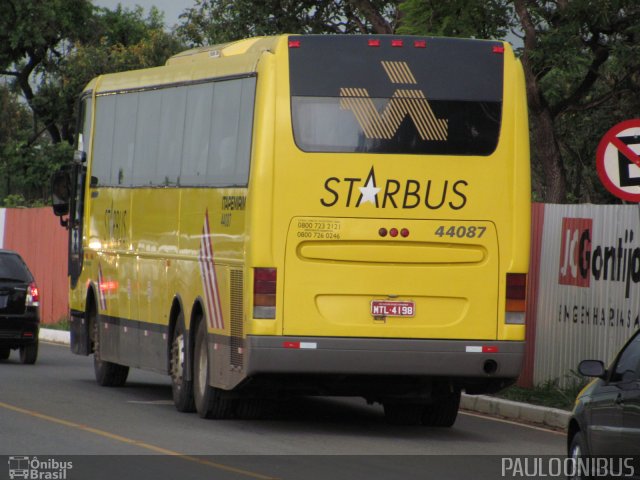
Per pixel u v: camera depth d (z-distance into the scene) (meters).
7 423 36.00
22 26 125.50
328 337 34.78
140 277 45.53
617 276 43.47
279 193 34.75
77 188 54.28
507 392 45.72
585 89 64.19
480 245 35.44
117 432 34.88
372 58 35.38
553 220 46.94
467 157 35.44
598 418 25.14
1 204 121.94
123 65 119.81
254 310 34.66
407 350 35.00
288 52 35.16
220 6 86.81
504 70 35.88
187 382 40.31
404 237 35.06
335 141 35.00
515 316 35.59
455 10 58.81
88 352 52.16
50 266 83.81
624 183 35.97
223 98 38.34
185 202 41.19
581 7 56.94
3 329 57.06
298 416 41.34
